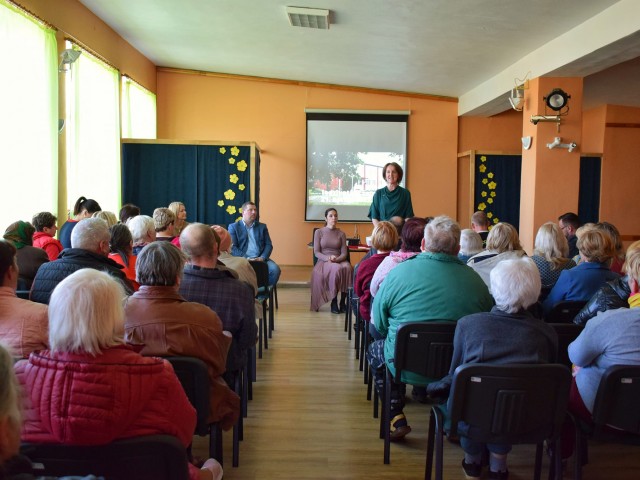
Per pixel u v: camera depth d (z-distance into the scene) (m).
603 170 9.58
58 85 5.57
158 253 1.99
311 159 9.53
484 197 8.70
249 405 3.35
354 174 9.56
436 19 5.79
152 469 1.39
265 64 8.56
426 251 2.58
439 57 7.21
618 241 3.60
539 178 6.60
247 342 2.53
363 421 3.12
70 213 5.91
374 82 9.08
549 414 1.92
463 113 9.35
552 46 6.16
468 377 1.87
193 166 7.01
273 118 9.48
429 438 2.31
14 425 0.93
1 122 4.58
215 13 6.41
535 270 2.03
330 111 9.48
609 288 2.45
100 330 1.39
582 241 2.88
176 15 6.59
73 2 5.99
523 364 1.88
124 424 1.36
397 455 2.71
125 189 7.04
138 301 1.98
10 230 3.45
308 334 5.14
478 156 8.68
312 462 2.62
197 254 2.48
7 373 0.92
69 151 5.92
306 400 3.45
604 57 5.61
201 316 2.01
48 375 1.35
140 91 8.40
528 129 6.79
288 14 6.00
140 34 7.44
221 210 7.03
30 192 5.05
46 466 1.36
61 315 1.38
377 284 3.10
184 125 9.38
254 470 2.54
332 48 7.39
